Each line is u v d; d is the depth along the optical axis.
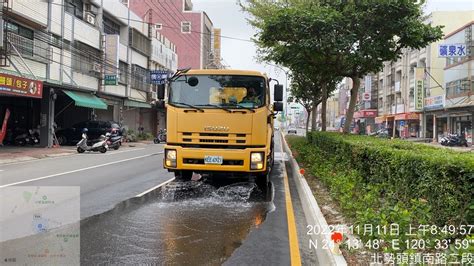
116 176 12.31
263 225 6.76
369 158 8.05
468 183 4.59
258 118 9.05
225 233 6.25
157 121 47.84
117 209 7.75
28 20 20.05
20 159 17.14
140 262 4.88
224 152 8.93
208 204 8.38
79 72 25.95
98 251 5.26
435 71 46.56
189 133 9.09
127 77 34.88
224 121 9.02
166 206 8.12
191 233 6.22
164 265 4.80
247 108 9.05
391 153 6.77
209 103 9.17
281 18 13.13
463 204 4.66
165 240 5.82
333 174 9.54
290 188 10.55
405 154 6.19
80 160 17.41
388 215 5.28
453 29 45.75
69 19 24.56
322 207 7.39
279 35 13.64
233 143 8.98
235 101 9.15
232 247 5.57
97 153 21.77
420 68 45.81
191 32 61.41
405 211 4.96
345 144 10.17
